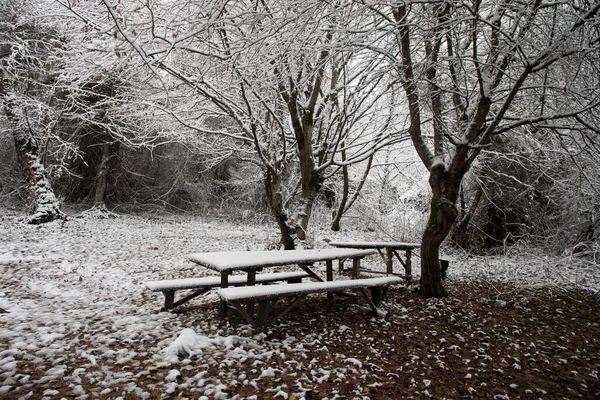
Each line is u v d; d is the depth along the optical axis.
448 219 6.14
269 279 5.58
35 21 11.20
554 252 9.74
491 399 3.24
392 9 5.61
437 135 6.25
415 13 5.01
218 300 5.81
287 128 11.27
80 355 3.57
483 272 8.84
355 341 4.33
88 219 15.88
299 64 7.11
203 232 14.37
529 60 4.80
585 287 7.59
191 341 3.84
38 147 14.45
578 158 7.00
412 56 6.42
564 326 5.27
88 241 10.63
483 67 5.50
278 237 12.83
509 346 4.44
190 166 20.80
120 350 3.71
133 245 10.46
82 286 6.22
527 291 7.06
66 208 18.20
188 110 9.81
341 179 19.39
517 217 11.16
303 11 4.51
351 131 12.73
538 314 5.77
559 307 6.20
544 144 8.64
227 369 3.44
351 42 5.22
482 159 10.64
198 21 4.68
